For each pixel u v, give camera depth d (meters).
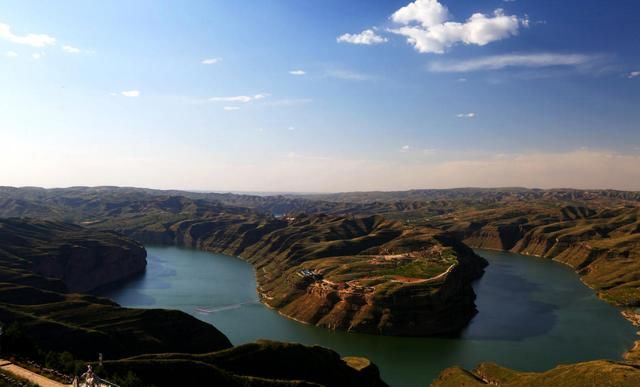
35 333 141.00
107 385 83.94
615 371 128.38
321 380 132.88
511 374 151.88
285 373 131.75
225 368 127.25
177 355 128.62
